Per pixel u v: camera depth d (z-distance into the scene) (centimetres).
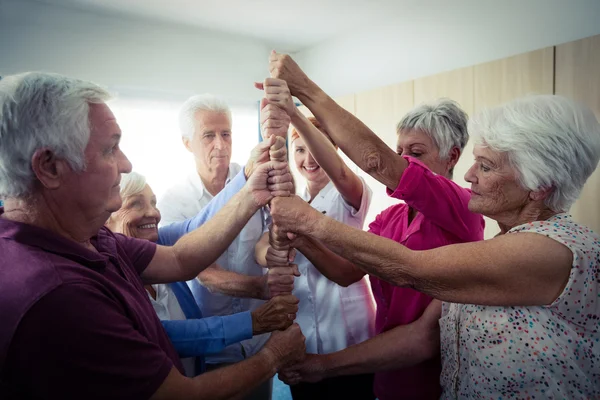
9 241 63
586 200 200
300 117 119
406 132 124
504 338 79
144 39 327
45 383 58
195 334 97
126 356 64
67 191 66
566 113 73
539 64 216
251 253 141
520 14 247
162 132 345
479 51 270
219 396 77
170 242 132
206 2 288
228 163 179
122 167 74
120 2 285
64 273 61
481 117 81
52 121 61
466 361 89
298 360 101
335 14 317
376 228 135
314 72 407
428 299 113
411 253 80
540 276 72
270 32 359
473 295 77
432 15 293
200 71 358
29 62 279
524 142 73
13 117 60
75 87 65
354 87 363
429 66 300
